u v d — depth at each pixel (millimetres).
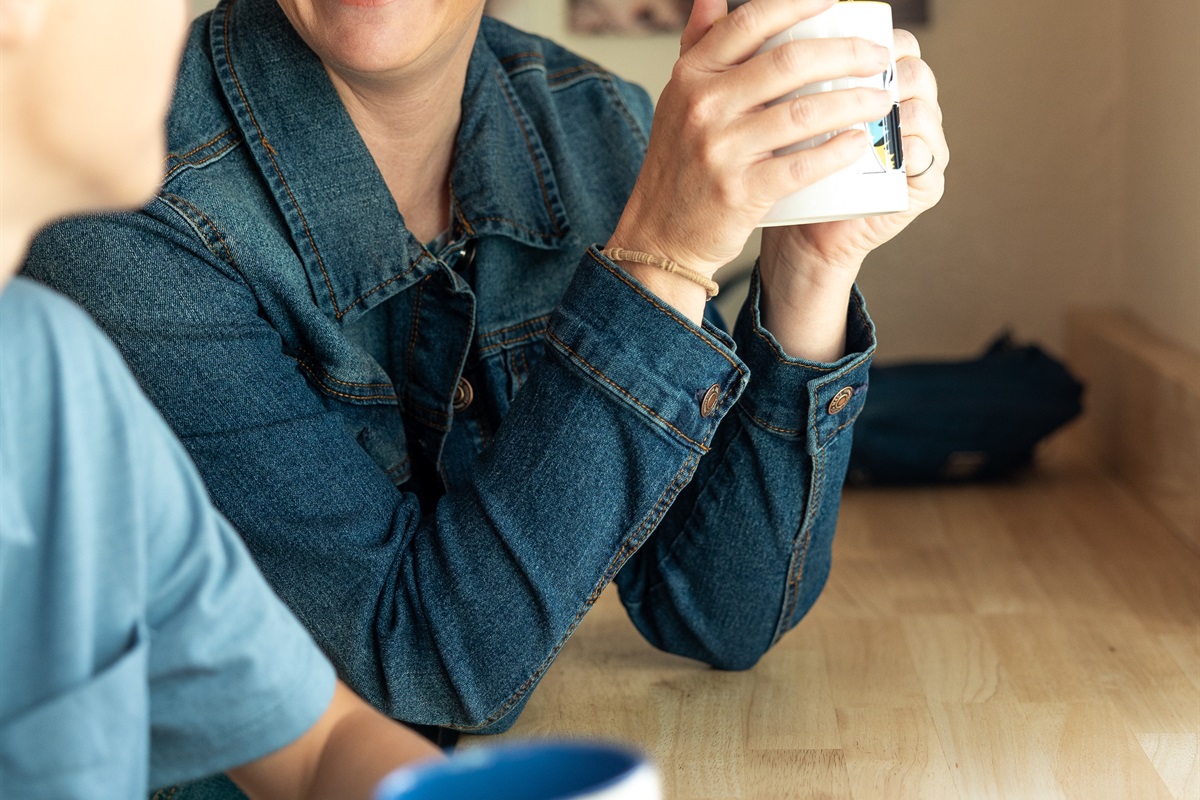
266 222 951
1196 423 1591
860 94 694
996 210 2504
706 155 722
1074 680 1065
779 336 932
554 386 840
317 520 866
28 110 409
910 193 835
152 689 554
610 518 841
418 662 860
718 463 985
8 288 518
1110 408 2049
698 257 787
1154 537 1594
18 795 478
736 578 1011
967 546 1585
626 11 2521
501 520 844
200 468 855
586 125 1176
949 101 2479
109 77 415
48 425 507
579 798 334
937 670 1100
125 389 537
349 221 976
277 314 928
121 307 842
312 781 588
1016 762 908
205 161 942
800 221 736
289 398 882
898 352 2582
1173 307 1955
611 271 812
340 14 877
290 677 576
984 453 1991
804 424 944
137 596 515
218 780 831
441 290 1017
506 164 1057
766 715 1008
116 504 519
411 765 555
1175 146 1950
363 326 1017
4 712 489
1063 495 1896
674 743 961
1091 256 2484
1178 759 905
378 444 997
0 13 387
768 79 697
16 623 493
